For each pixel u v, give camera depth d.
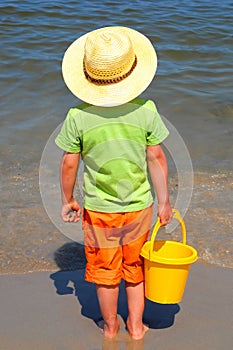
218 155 6.54
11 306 4.07
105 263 3.63
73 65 3.51
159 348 3.69
